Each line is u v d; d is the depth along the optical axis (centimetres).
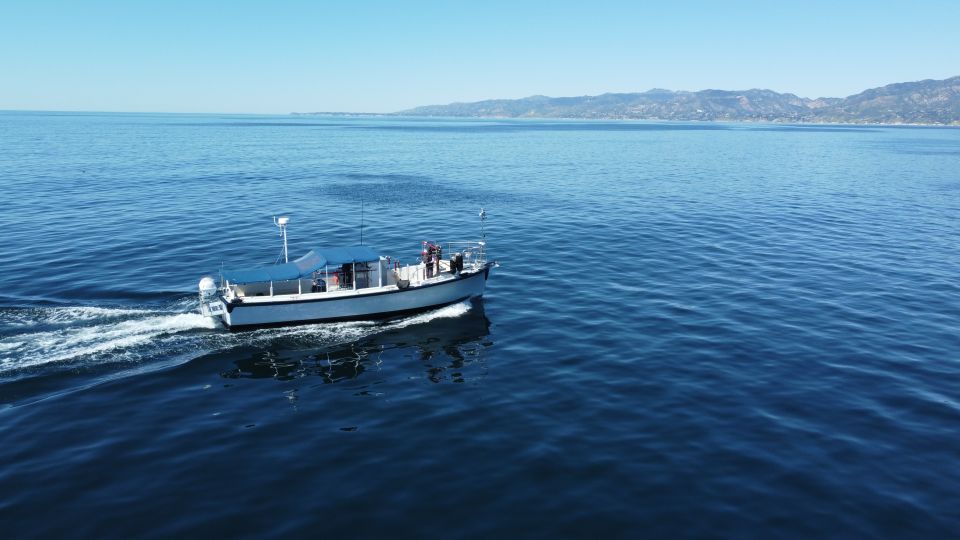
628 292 3784
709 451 2019
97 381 2503
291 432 2142
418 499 1758
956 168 12181
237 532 1606
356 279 3338
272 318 3095
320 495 1773
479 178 9781
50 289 3631
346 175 10094
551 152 15738
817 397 2406
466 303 3581
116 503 1719
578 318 3328
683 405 2338
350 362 2775
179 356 2777
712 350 2873
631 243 5138
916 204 7500
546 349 2908
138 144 16525
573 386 2509
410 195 7838
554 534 1616
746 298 3669
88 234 5169
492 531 1625
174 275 4000
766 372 2633
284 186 8556
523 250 4884
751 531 1636
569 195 7881
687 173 10712
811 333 3095
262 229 5569
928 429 2169
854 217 6525
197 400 2373
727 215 6519
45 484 1797
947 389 2480
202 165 11250
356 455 1991
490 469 1912
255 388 2494
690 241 5238
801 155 15262
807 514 1706
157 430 2134
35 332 2936
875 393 2442
